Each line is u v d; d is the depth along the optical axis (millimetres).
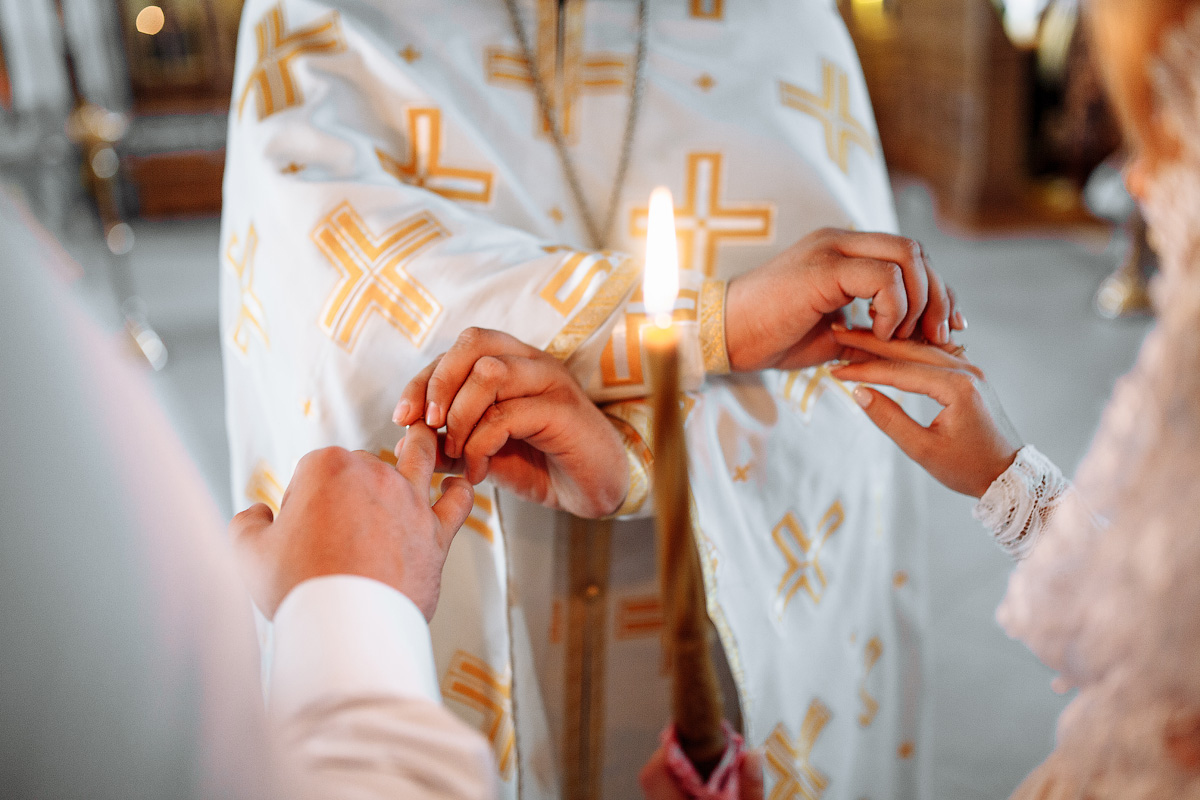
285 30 917
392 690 461
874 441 1034
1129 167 504
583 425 743
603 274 831
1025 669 2055
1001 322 3953
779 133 976
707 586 902
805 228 983
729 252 982
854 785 1118
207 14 5598
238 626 386
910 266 767
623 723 1022
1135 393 481
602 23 969
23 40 4941
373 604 499
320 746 430
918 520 1106
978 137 5227
